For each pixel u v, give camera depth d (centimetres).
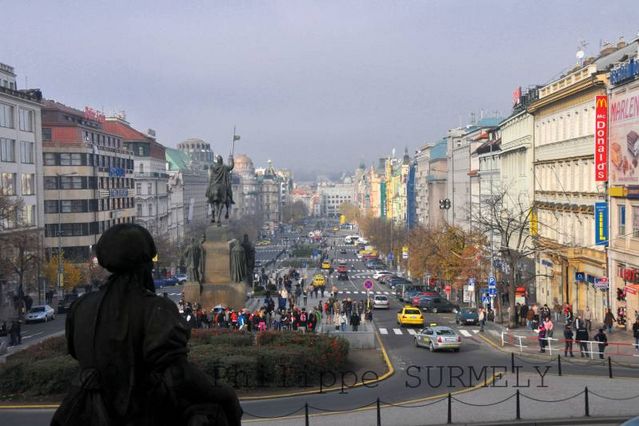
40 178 10062
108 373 657
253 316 5175
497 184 10250
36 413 2956
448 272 8619
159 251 12112
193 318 4928
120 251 689
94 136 13262
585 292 6888
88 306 683
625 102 5719
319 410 2958
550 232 7906
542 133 8325
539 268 8275
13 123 9200
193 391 678
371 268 17262
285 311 5900
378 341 5447
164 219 18788
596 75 6184
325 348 3675
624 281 5881
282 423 2705
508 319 6594
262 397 3247
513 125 9888
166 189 19138
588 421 2656
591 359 4266
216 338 3884
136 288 686
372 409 2955
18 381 3219
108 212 13100
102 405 650
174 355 660
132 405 655
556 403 2967
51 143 11738
